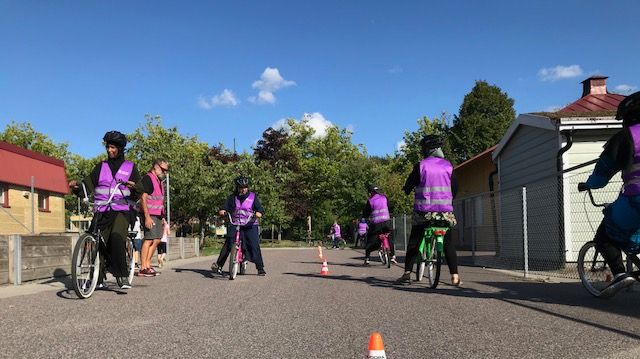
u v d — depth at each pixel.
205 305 6.30
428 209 7.81
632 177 5.60
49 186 28.08
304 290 7.78
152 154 35.47
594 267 6.88
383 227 13.19
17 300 6.67
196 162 31.52
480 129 48.62
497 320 5.26
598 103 15.27
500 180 15.50
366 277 9.95
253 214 10.31
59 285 8.38
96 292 7.49
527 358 3.88
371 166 43.53
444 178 7.84
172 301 6.62
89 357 3.92
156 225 10.30
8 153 25.11
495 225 13.77
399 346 4.25
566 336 4.52
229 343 4.36
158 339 4.49
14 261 8.49
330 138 58.09
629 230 5.85
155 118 37.56
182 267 13.05
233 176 31.47
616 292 6.11
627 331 4.65
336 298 6.89
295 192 45.19
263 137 49.97
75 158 54.88
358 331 4.82
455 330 4.82
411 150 47.03
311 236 47.00
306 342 4.40
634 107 5.62
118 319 5.38
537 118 12.31
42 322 5.21
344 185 43.12
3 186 24.45
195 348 4.20
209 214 31.62
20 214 25.45
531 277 9.60
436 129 48.69
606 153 5.83
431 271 7.93
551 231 11.70
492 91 50.28
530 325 4.99
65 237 9.95
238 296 7.10
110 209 7.33
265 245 40.25
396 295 7.16
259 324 5.14
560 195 11.48
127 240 8.02
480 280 9.08
